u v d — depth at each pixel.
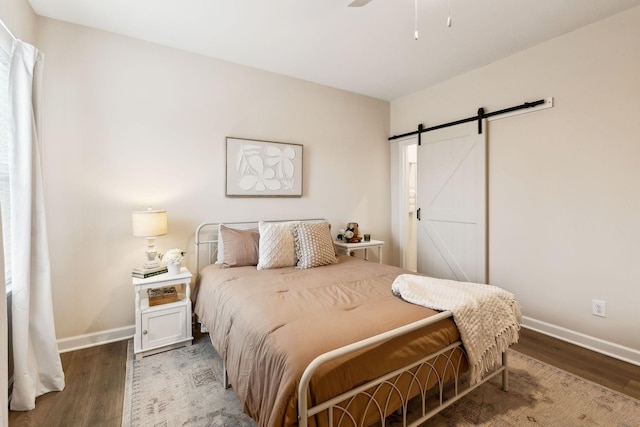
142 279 2.28
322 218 3.61
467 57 2.87
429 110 3.64
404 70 3.17
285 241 2.65
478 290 1.75
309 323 1.37
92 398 1.75
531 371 2.03
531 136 2.69
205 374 1.99
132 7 2.13
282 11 2.17
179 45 2.66
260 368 1.28
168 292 2.49
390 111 4.19
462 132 3.23
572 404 1.70
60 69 2.27
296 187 3.36
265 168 3.16
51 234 2.26
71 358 2.19
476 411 1.64
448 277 3.42
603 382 1.91
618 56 2.18
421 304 1.61
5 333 1.26
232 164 2.98
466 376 2.00
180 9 2.15
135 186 2.55
